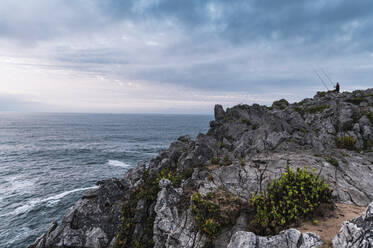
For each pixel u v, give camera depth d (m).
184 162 19.91
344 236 6.88
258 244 7.96
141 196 15.77
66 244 15.80
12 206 37.50
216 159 19.50
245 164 16.62
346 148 18.72
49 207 37.22
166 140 131.62
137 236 13.70
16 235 29.03
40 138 139.50
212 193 13.20
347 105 24.06
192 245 10.36
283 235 8.00
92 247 15.61
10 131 185.00
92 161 74.06
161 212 13.10
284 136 20.53
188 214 12.04
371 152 17.03
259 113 29.31
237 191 13.27
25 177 54.75
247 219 10.72
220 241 10.00
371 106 24.84
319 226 8.66
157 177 18.19
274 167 15.30
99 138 140.25
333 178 13.22
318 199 9.85
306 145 19.38
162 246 11.87
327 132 21.91
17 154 86.12
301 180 10.50
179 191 14.68
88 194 19.45
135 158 79.00
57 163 71.00
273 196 10.32
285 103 38.06
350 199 11.13
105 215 17.28
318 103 30.39
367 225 6.53
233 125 27.05
